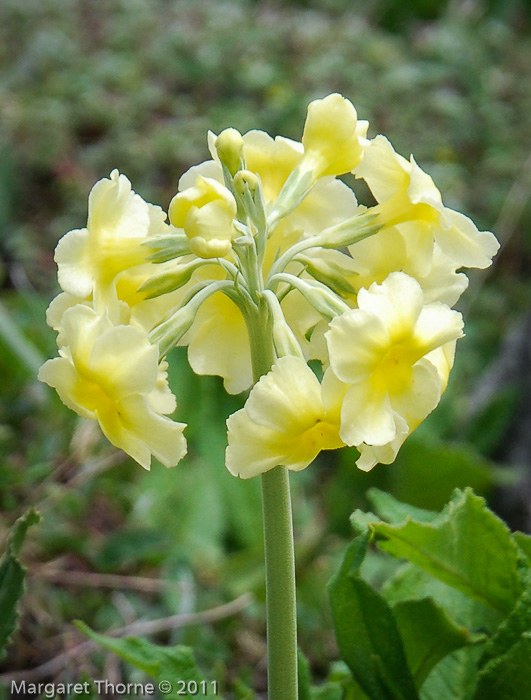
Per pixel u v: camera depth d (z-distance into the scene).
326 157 0.14
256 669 0.26
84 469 0.28
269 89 0.53
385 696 0.15
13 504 0.26
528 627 0.15
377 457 0.12
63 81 0.52
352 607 0.15
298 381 0.12
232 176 0.13
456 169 0.50
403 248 0.13
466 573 0.16
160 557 0.28
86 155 0.48
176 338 0.12
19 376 0.31
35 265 0.43
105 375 0.12
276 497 0.14
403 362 0.12
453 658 0.17
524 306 0.47
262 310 0.13
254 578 0.28
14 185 0.47
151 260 0.13
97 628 0.26
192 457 0.33
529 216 0.51
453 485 0.32
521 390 0.36
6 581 0.16
